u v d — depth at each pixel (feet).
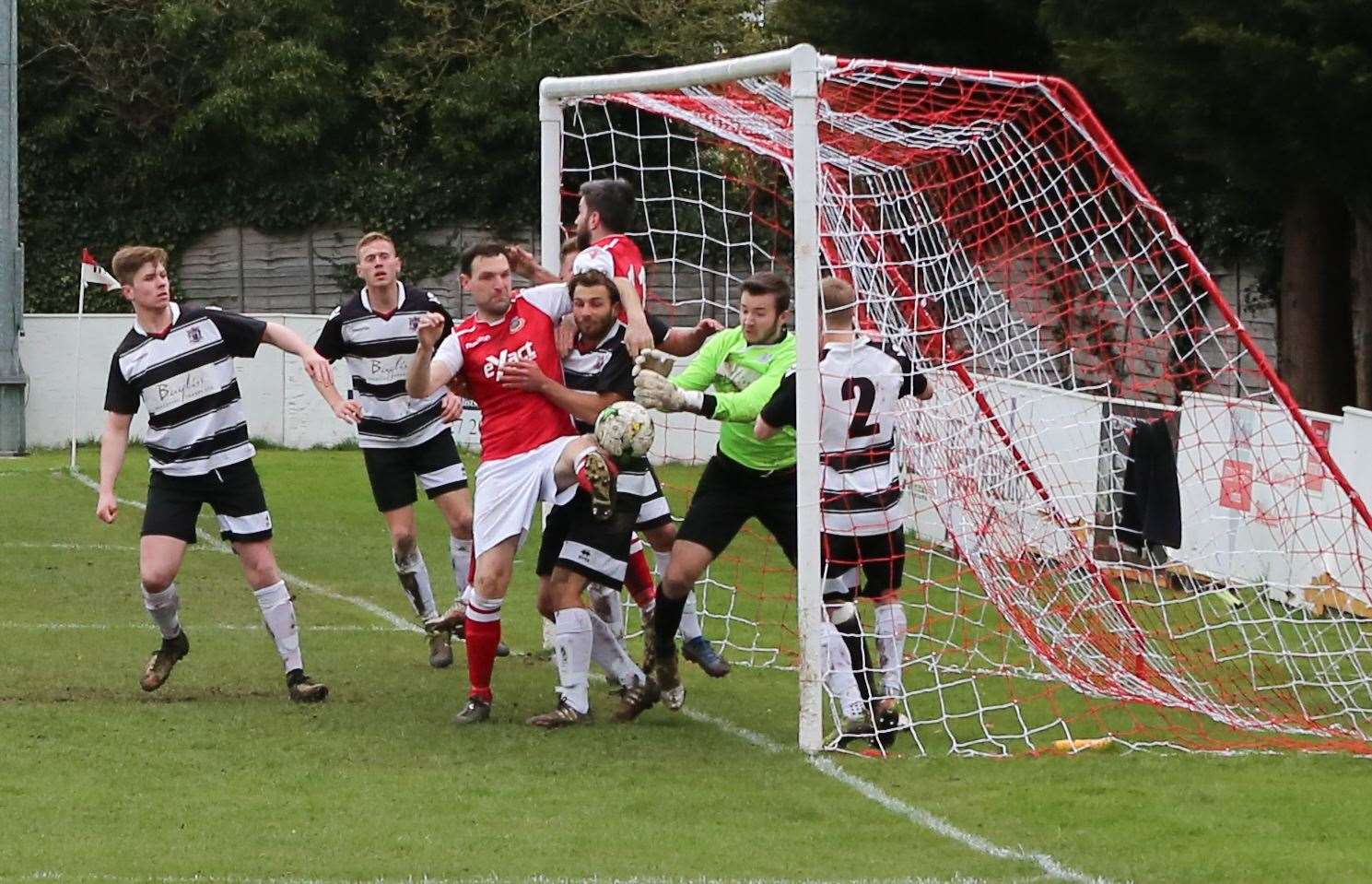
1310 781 48.93
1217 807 45.62
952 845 41.50
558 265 70.90
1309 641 72.59
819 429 52.80
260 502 58.34
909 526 82.02
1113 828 43.34
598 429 53.52
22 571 84.94
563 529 58.13
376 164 207.92
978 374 74.18
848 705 53.01
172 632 58.03
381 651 68.69
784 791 46.96
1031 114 64.59
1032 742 54.70
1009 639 70.59
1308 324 115.34
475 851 40.27
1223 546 84.58
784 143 65.41
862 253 66.28
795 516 56.13
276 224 203.10
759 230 148.46
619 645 58.03
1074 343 79.20
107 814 43.21
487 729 54.34
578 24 207.31
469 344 54.75
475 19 209.56
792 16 130.52
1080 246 77.97
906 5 124.26
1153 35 97.25
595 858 39.81
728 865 39.37
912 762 51.13
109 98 203.41
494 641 54.90
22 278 147.33
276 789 46.16
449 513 68.13
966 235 76.33
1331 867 39.60
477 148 202.18
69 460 140.77
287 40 201.77
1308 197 112.68
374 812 43.86
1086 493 74.23
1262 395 83.35
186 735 52.34
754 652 71.15
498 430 54.90
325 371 58.29
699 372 57.41
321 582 87.25
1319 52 88.63
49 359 155.43
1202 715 59.11
